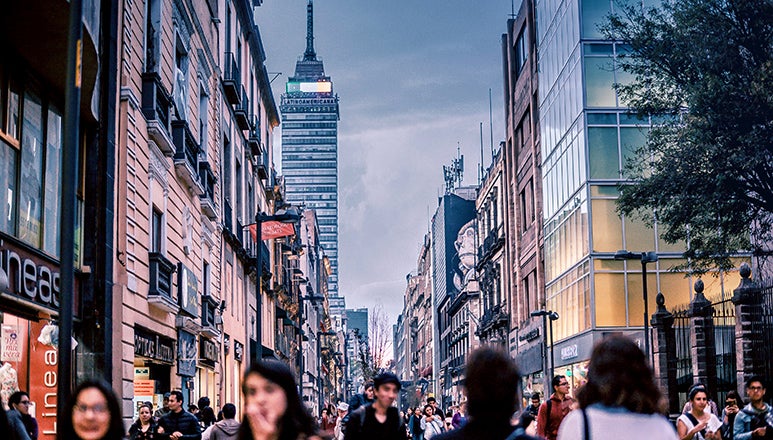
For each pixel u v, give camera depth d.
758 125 21.61
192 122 27.92
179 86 25.72
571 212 43.62
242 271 40.44
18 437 7.38
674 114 23.88
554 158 47.56
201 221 29.25
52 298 16.47
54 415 16.05
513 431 4.07
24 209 15.59
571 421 4.32
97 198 18.50
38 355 15.84
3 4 13.96
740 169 21.69
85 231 18.36
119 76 19.67
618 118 40.97
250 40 43.78
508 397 4.10
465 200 107.12
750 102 21.20
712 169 22.22
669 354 27.30
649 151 25.41
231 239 36.00
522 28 57.81
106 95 18.73
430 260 127.94
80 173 18.28
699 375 24.75
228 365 35.78
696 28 22.05
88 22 15.46
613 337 4.48
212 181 31.16
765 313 21.42
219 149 33.62
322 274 116.56
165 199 23.67
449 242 105.19
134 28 20.98
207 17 31.42
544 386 49.59
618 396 4.29
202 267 29.69
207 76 30.98
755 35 21.44
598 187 40.66
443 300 106.56
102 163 18.59
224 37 35.50
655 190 23.27
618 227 40.44
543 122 50.47
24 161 15.62
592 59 41.31
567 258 44.69
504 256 64.75
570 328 44.19
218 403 32.69
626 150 40.78
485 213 75.31
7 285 13.57
